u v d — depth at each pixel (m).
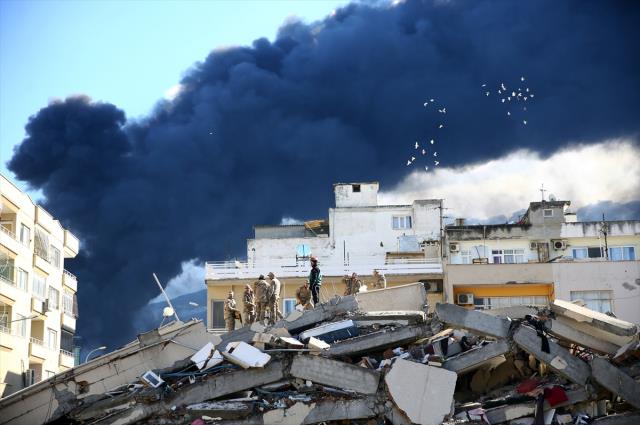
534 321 32.19
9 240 52.06
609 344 31.75
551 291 55.38
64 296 64.12
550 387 30.84
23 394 32.47
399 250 70.38
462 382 33.72
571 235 63.47
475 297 56.00
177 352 32.81
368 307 36.50
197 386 31.23
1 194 51.53
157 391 31.27
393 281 58.28
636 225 63.62
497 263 57.72
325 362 31.20
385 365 31.09
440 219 71.81
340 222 73.06
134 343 33.22
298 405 30.47
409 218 73.25
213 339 33.22
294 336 34.53
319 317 35.28
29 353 54.69
